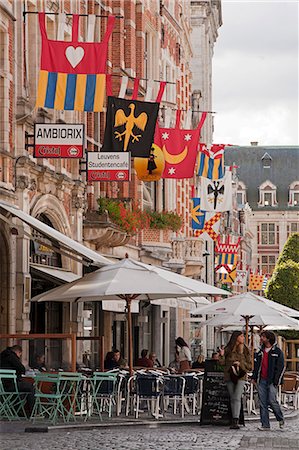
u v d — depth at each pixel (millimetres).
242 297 55156
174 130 64250
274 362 44594
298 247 145750
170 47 98812
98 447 35094
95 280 47375
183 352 63156
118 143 53781
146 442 37281
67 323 63938
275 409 44719
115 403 50938
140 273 47469
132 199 77000
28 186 54781
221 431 43062
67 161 63219
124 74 76250
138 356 86625
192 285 49812
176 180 98188
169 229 83250
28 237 54625
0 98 52781
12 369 45219
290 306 143625
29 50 57750
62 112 61938
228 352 44969
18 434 39188
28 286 54438
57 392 43000
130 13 78375
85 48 48406
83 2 67750
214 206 81312
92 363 71062
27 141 55094
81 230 65625
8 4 52938
